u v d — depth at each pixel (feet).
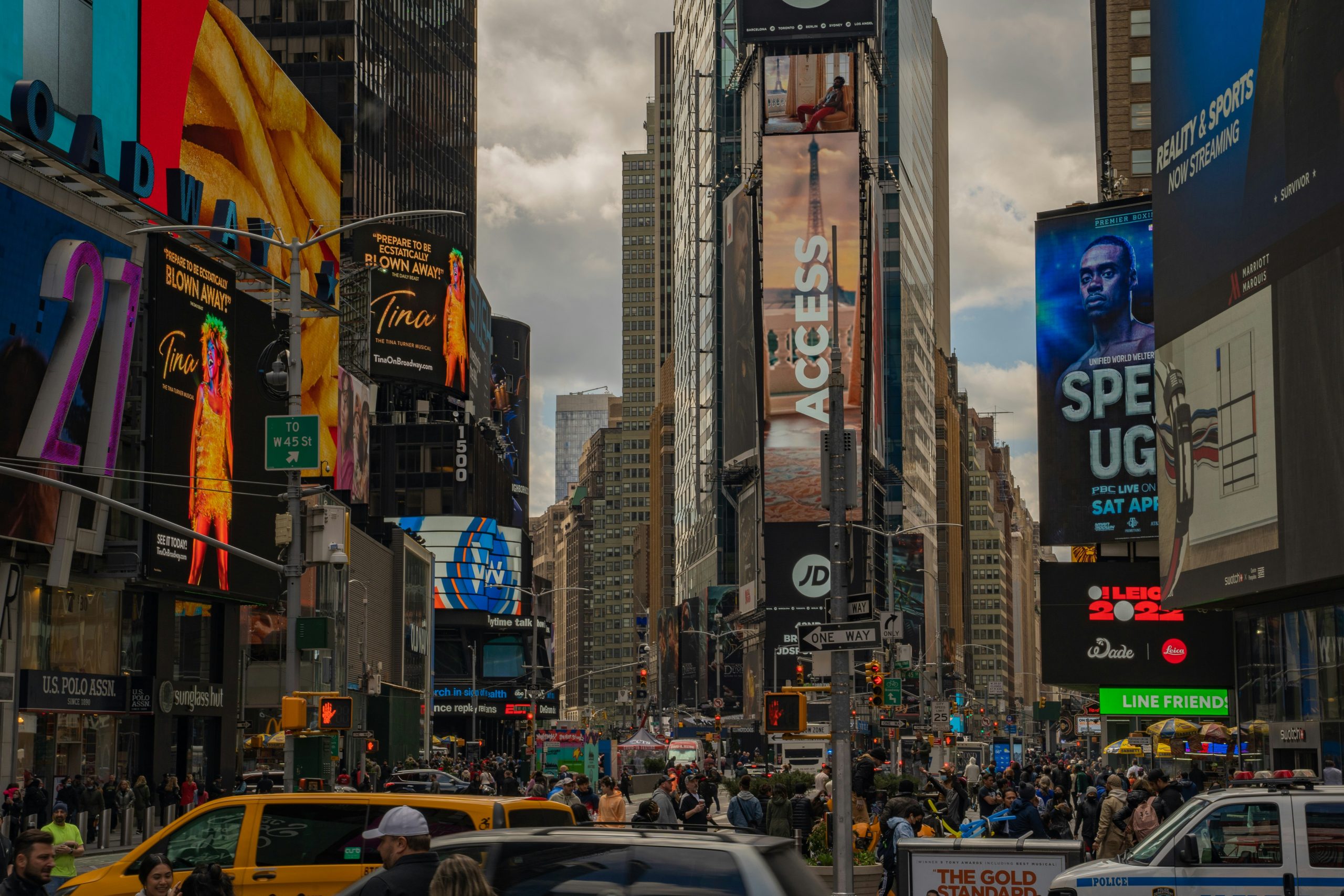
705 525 594.65
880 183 544.62
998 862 61.31
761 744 378.73
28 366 154.20
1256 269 147.54
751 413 476.54
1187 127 166.61
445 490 504.02
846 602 72.54
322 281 278.67
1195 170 164.35
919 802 77.71
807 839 95.30
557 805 54.49
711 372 574.56
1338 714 149.89
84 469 163.73
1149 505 230.48
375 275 433.89
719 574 558.56
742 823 94.38
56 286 156.46
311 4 463.83
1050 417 238.68
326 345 304.91
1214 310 158.92
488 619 506.48
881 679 125.59
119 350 168.76
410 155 513.45
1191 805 58.90
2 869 44.32
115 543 174.29
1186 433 167.73
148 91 225.76
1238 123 152.25
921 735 344.28
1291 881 56.08
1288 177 140.15
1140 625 222.69
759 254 476.54
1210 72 159.84
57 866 69.51
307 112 321.32
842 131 467.93
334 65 461.78
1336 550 130.82
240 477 201.16
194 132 256.52
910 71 589.32
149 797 163.84
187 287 186.39
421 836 33.37
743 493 504.02
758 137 486.38
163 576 177.58
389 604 342.44
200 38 258.78
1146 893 57.36
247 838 54.54
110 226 169.07
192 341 186.91
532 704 301.43
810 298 463.83
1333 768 89.20
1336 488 130.72
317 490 101.40
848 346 460.96
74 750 171.42
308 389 289.53
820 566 450.71
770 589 452.35
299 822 54.70
